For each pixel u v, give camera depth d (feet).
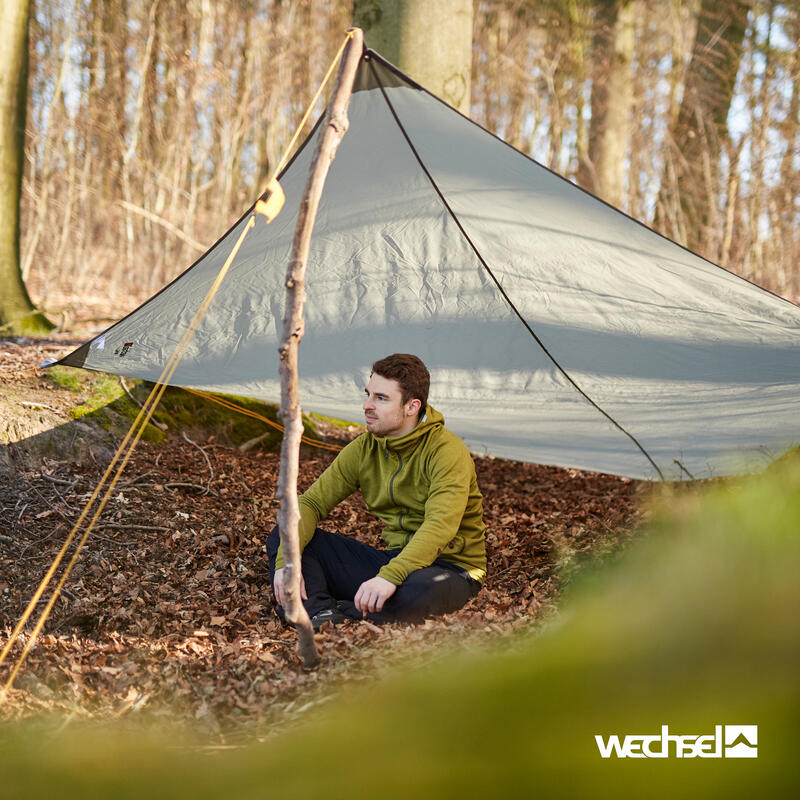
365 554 11.18
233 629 10.34
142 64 42.91
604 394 13.53
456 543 10.90
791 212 43.32
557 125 53.01
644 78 51.37
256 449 17.65
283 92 49.39
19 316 22.84
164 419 16.70
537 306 14.12
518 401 14.44
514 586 11.27
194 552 12.66
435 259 14.25
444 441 10.80
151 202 43.93
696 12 50.26
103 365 15.28
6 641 9.57
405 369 10.71
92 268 44.50
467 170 13.62
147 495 14.10
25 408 15.05
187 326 15.11
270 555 10.93
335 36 50.60
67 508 13.14
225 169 45.42
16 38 22.29
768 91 43.16
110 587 11.29
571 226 13.75
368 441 11.32
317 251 14.47
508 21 53.98
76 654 9.16
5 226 22.75
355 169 13.94
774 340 13.50
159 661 8.91
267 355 15.01
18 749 1.72
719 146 37.88
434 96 13.19
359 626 9.45
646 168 49.39
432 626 8.86
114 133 44.39
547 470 18.48
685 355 13.57
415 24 17.90
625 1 39.40
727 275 13.93
